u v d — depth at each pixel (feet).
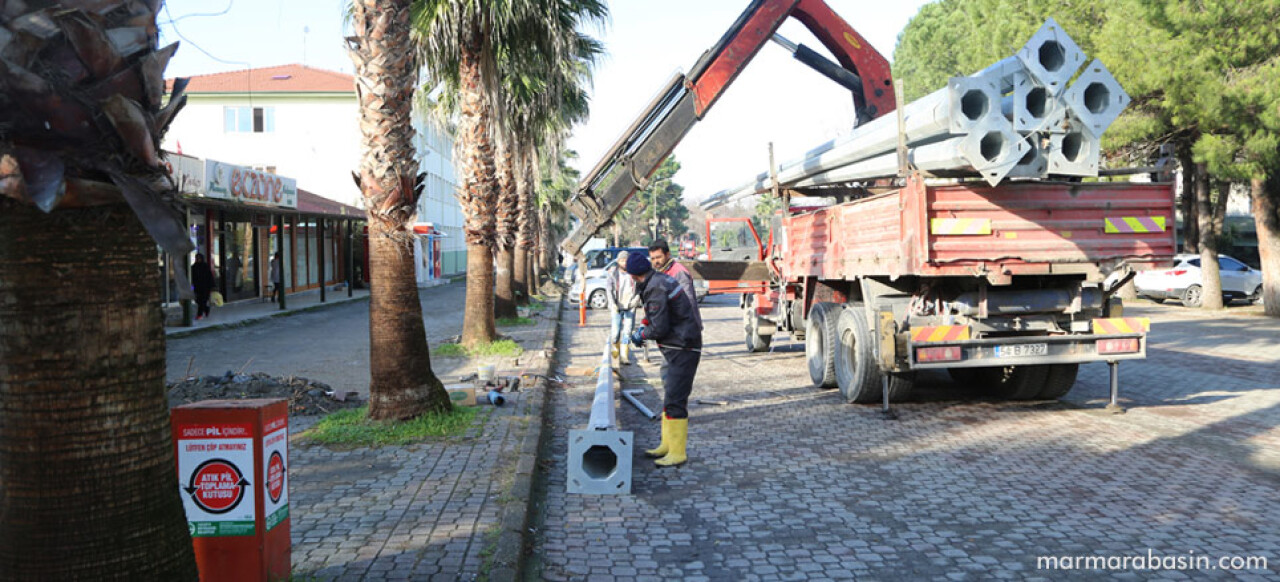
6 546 8.66
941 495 19.15
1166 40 58.18
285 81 154.20
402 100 24.52
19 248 8.42
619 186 40.09
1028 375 31.14
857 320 30.76
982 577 14.17
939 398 32.60
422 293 121.60
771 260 45.96
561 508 18.58
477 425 25.43
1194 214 87.56
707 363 44.91
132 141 8.38
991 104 22.85
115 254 8.73
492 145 48.21
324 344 50.08
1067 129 23.09
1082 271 26.53
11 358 8.54
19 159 7.96
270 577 11.81
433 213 190.39
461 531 15.44
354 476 19.54
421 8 43.06
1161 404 30.66
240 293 88.02
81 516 8.62
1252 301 81.61
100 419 8.67
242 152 150.00
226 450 11.45
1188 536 16.01
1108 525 16.78
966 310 27.81
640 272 22.49
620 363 43.80
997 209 26.04
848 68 41.39
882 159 28.96
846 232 32.45
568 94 67.00
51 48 8.14
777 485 20.27
